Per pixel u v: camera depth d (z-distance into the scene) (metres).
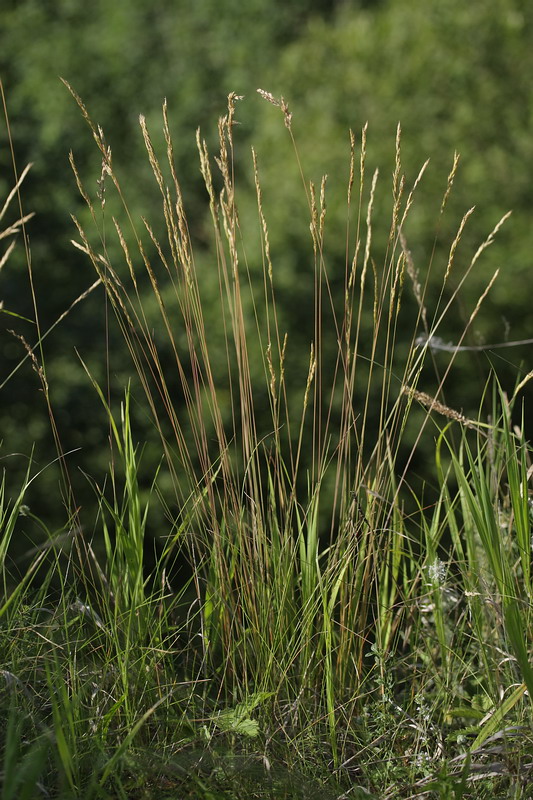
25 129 8.69
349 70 7.77
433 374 6.55
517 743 1.83
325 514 5.29
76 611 2.07
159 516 5.89
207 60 9.23
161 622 2.02
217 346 6.78
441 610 2.10
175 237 2.08
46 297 7.68
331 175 6.96
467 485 1.96
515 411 6.27
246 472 2.06
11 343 7.35
